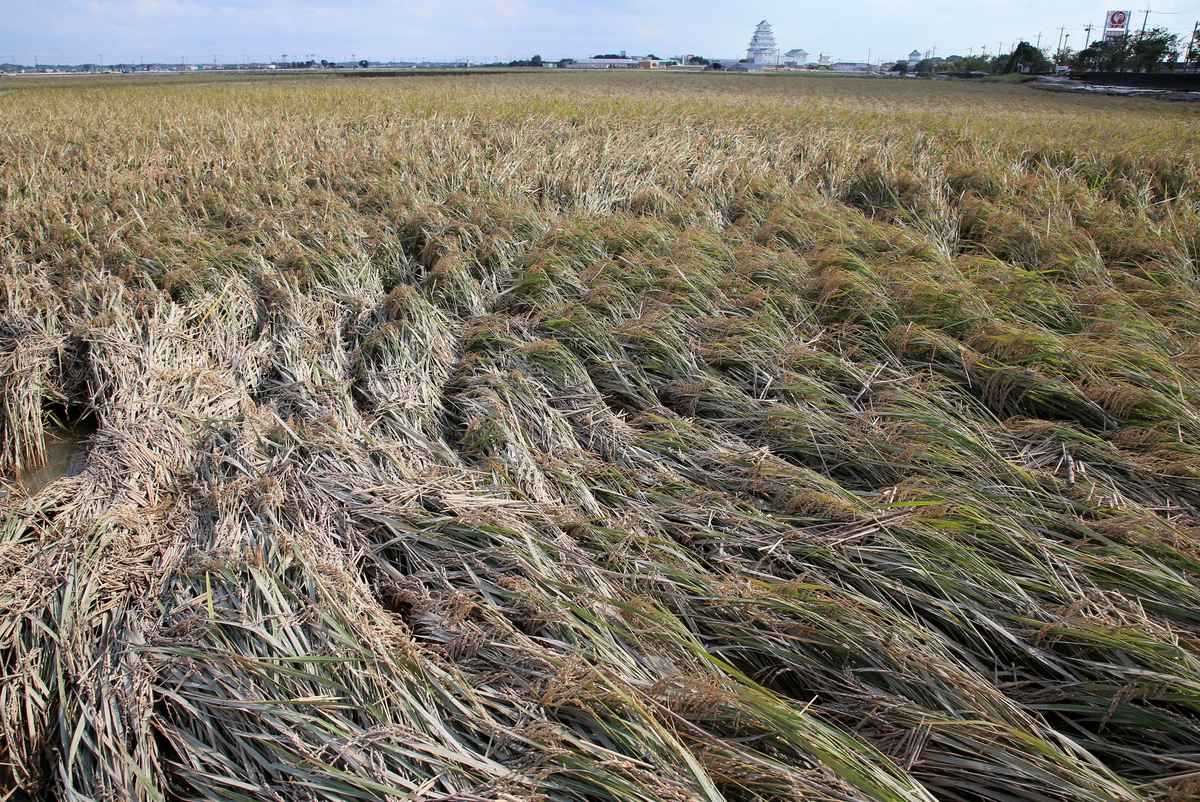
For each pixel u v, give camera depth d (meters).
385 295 5.16
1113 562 2.47
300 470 3.05
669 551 2.67
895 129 12.29
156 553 2.65
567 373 4.11
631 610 2.33
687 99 20.58
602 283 5.08
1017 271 5.21
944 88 37.09
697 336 4.54
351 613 2.26
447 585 2.51
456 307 5.17
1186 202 6.86
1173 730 1.96
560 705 2.01
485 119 13.48
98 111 14.69
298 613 2.29
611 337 4.43
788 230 6.33
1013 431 3.48
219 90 24.50
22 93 22.56
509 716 2.02
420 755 1.85
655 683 2.07
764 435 3.57
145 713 2.02
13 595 2.42
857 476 3.30
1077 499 2.93
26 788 1.98
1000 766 1.84
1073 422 3.58
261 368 4.20
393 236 6.08
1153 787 1.83
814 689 2.21
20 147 9.62
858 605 2.41
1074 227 6.33
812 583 2.50
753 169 8.69
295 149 9.55
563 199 7.65
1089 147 9.52
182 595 2.38
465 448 3.56
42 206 6.53
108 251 5.54
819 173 8.84
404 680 2.06
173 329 4.41
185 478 3.12
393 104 16.53
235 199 7.12
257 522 2.71
